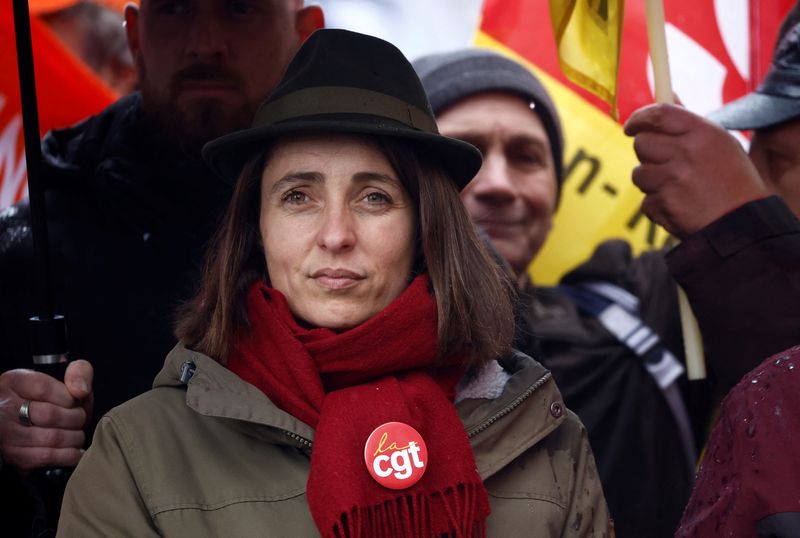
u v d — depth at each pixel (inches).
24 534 185.8
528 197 273.0
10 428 185.8
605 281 275.0
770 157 245.3
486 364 171.5
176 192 236.2
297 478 154.4
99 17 284.4
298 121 160.6
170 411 160.6
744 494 143.5
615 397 263.6
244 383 159.5
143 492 152.5
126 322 233.0
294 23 245.4
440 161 169.9
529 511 160.7
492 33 296.4
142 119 240.1
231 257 167.3
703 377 216.5
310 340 161.3
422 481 151.8
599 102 292.4
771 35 300.2
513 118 272.2
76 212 239.8
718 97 300.7
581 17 213.8
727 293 207.8
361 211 163.0
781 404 144.6
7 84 277.6
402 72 167.8
